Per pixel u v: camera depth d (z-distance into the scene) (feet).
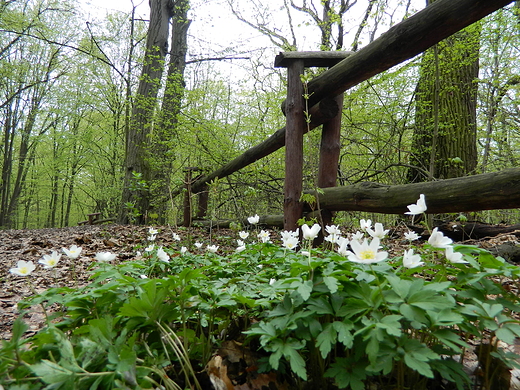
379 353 3.74
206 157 29.01
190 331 5.16
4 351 3.49
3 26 48.19
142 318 4.53
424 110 22.09
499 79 21.16
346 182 25.86
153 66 38.17
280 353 4.04
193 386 4.79
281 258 6.88
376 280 4.15
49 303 4.94
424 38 9.54
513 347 6.00
